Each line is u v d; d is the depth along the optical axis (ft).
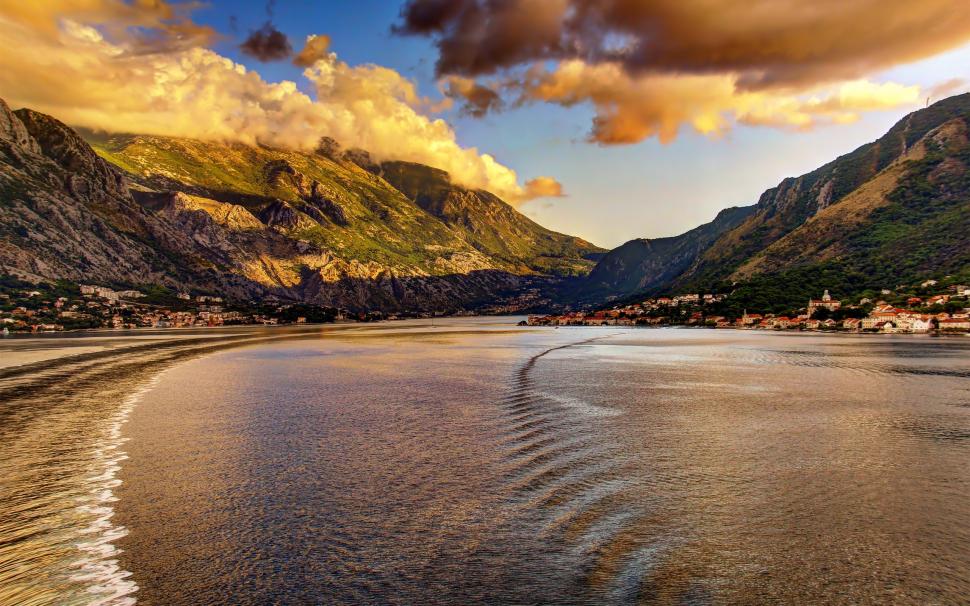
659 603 58.95
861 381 229.45
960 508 85.71
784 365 293.43
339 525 78.38
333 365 297.53
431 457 110.93
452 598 60.08
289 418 151.23
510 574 64.90
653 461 108.47
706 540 73.72
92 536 75.31
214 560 68.64
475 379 232.12
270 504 86.33
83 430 138.21
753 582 63.46
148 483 96.53
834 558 69.26
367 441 124.47
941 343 459.73
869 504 87.10
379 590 61.82
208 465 106.83
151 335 645.10
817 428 138.82
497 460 108.68
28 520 80.64
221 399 184.75
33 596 60.59
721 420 147.13
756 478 98.89
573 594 60.75
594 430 134.51
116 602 59.47
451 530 76.59
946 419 151.23
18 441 126.82
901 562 68.39
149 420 150.20
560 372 258.16
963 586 63.00
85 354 367.45
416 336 629.10
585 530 76.79
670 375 246.88
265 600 59.93
